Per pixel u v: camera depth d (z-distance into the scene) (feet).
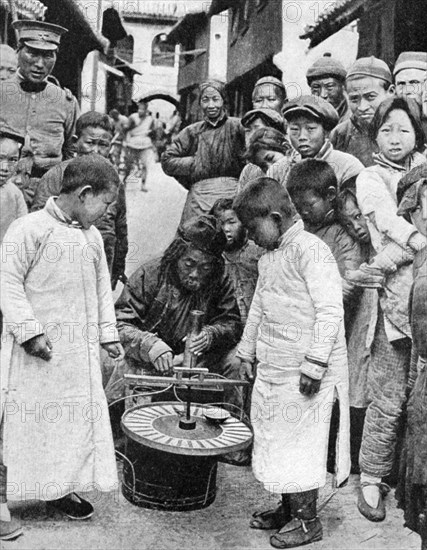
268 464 9.87
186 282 11.33
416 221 11.03
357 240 11.30
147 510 10.43
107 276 10.19
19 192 10.81
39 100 10.82
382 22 11.34
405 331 11.04
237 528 10.18
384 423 11.05
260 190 9.63
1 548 9.48
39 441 9.75
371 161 11.31
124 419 10.43
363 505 10.78
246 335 10.44
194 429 10.28
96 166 9.71
